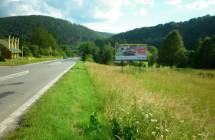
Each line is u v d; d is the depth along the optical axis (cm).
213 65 8350
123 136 650
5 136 675
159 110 890
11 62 5844
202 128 835
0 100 1195
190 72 5469
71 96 1326
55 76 2541
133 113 785
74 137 669
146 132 657
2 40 9162
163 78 3400
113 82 1942
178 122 807
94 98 1343
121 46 4897
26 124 774
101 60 11406
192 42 16088
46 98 1216
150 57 11250
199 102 1541
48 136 658
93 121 733
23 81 2034
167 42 10412
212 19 17988
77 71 3347
